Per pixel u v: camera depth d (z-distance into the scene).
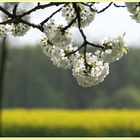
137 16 5.63
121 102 81.38
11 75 86.19
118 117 36.47
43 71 86.88
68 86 84.19
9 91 86.12
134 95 81.62
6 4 5.72
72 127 32.03
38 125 32.75
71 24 5.69
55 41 5.67
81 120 34.75
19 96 86.50
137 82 84.94
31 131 31.52
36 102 85.50
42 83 86.00
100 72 5.86
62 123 33.41
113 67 85.06
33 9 5.57
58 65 5.94
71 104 83.50
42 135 31.44
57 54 5.92
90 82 5.86
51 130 31.58
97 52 5.81
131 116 37.03
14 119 35.25
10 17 5.62
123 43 5.70
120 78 84.75
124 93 81.69
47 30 5.64
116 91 83.50
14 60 86.62
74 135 30.83
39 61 87.19
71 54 5.91
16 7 5.61
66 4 5.80
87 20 5.97
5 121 33.78
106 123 33.09
